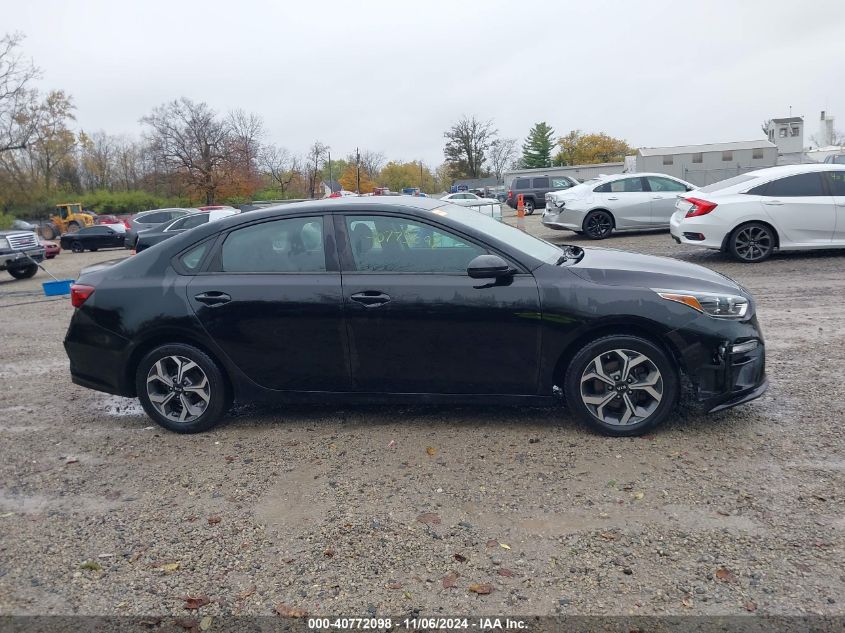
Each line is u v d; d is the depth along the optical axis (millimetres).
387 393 4723
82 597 3125
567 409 5016
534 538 3379
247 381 4855
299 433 4871
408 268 4609
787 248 10641
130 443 4910
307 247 4770
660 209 16156
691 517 3479
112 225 34125
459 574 3133
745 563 3088
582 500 3703
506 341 4477
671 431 4531
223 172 58500
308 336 4695
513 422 4836
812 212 10477
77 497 4109
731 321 4355
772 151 49719
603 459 4168
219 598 3068
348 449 4543
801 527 3342
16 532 3730
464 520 3576
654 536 3334
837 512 3453
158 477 4312
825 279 9234
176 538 3574
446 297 4492
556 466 4109
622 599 2900
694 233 10914
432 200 5258
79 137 70312
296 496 3941
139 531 3668
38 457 4750
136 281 4961
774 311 7715
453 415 5039
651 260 4879
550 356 4453
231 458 4520
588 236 16391
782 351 6199
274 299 4699
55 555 3484
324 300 4637
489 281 4469
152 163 66438
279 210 4871
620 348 4371
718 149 50312
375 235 4688
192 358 4875
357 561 3275
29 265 18938
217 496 4000
